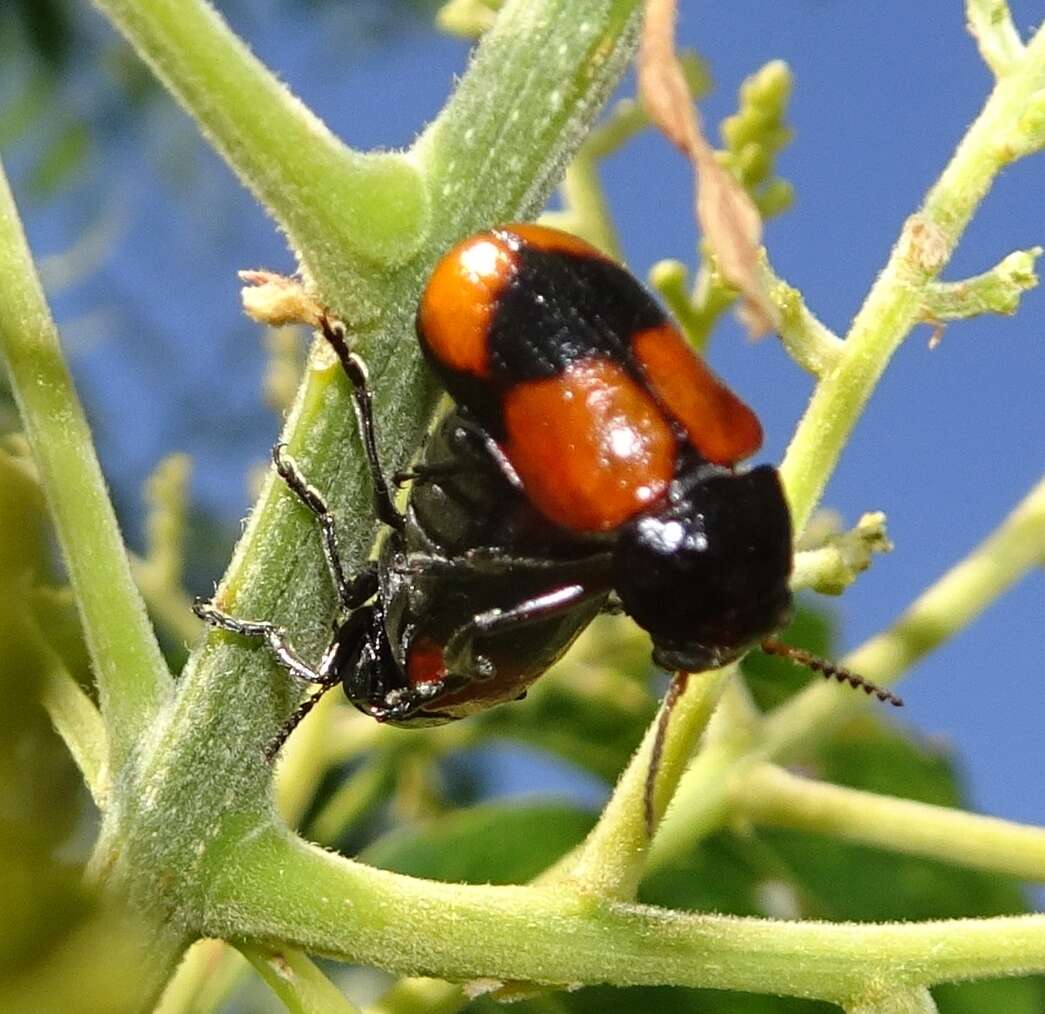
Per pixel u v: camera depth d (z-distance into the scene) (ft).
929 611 0.21
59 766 0.15
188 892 0.17
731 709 0.22
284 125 0.17
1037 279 0.18
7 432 0.19
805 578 0.18
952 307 0.18
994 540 0.22
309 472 0.17
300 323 0.17
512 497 0.20
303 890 0.17
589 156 0.22
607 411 0.19
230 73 0.17
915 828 0.21
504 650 0.20
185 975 0.20
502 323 0.19
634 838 0.18
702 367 0.20
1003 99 0.18
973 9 0.18
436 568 0.20
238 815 0.17
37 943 0.15
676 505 0.19
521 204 0.18
